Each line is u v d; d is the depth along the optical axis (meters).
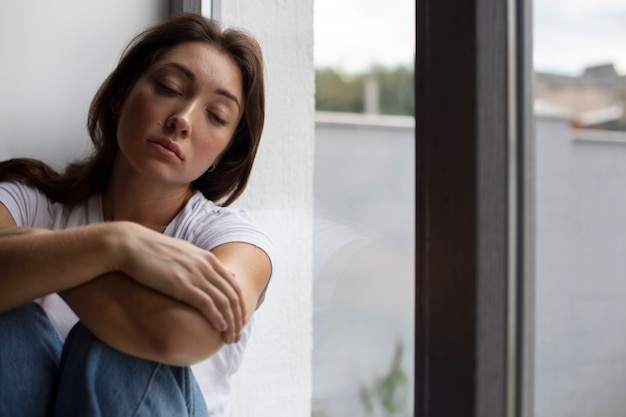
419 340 0.90
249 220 1.27
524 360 0.85
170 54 1.22
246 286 1.10
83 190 1.32
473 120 0.83
